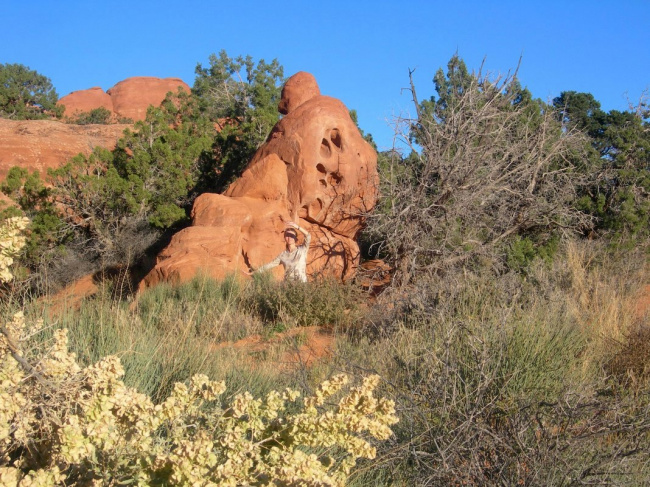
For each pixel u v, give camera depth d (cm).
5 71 5272
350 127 1845
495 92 1664
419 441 451
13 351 289
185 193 2133
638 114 2097
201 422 336
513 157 1591
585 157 1838
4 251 285
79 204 2017
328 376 593
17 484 243
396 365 566
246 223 1652
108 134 3819
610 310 789
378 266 1655
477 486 413
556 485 409
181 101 3488
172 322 888
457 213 1516
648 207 1702
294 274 1440
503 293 809
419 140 1670
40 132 3600
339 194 1795
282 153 1791
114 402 259
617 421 459
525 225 1573
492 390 489
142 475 259
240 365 623
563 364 584
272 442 289
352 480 414
